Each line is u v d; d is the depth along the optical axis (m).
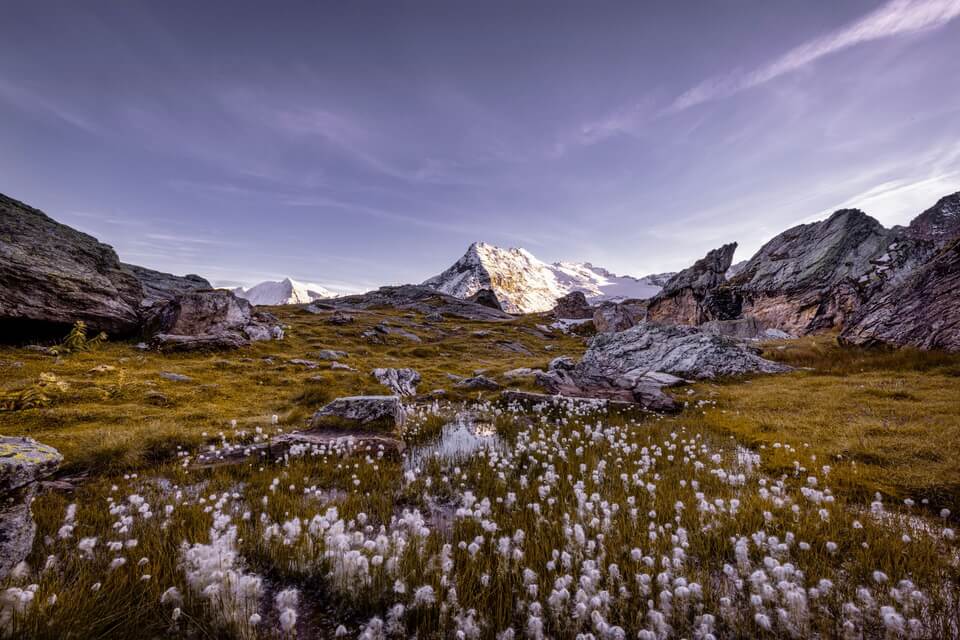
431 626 4.94
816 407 16.28
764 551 6.43
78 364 23.00
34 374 20.14
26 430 13.41
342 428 14.70
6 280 25.14
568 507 8.37
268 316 48.16
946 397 15.64
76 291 28.58
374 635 4.68
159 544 6.52
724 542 6.83
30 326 26.03
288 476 10.70
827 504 8.13
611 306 89.81
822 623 4.86
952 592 5.37
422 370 36.88
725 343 29.28
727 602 5.07
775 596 5.10
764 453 12.05
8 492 5.42
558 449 12.38
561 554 6.16
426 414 18.70
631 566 6.11
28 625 4.35
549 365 32.28
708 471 10.51
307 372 28.11
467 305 117.00
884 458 10.37
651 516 7.78
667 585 5.36
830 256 62.22
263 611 5.48
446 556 5.76
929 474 9.13
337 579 5.77
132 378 21.25
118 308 31.08
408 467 12.05
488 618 4.98
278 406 19.58
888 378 20.28
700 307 79.12
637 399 21.00
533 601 5.28
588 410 18.67
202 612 5.02
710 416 17.14
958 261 26.41
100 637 4.52
